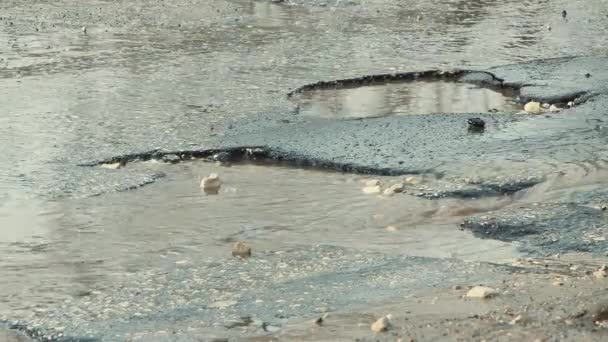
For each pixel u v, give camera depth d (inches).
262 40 2293.3
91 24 2518.5
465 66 1935.3
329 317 785.6
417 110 1610.5
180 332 776.3
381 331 742.5
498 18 2610.7
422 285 852.0
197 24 2522.1
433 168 1226.6
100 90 1776.6
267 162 1336.1
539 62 1926.7
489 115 1507.1
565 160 1224.8
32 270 943.7
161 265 948.0
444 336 724.0
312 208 1125.7
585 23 2492.6
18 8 2770.7
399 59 2027.6
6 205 1152.2
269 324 782.5
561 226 1004.6
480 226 1026.7
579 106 1545.3
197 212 1122.7
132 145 1398.9
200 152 1362.0
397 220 1072.2
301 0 2938.0
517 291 814.5
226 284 885.2
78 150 1380.4
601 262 901.8
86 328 795.4
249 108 1621.6
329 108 1631.4
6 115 1595.7
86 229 1068.5
